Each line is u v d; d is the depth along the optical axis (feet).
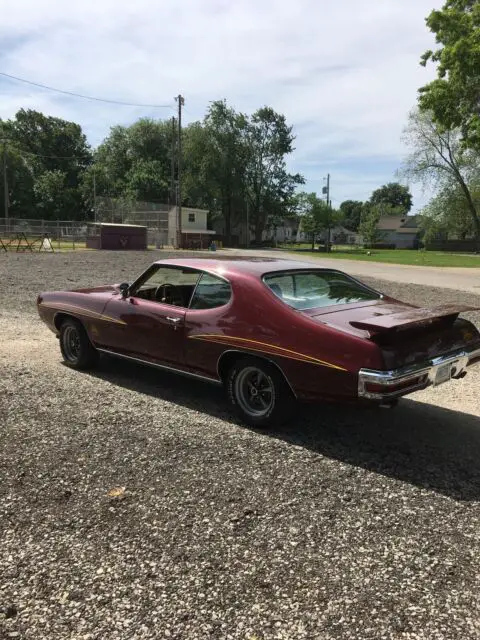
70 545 9.27
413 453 13.53
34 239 145.59
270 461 12.80
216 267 16.15
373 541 9.57
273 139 243.40
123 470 12.12
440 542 9.60
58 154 281.33
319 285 16.10
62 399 16.92
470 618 7.68
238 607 7.82
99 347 19.30
